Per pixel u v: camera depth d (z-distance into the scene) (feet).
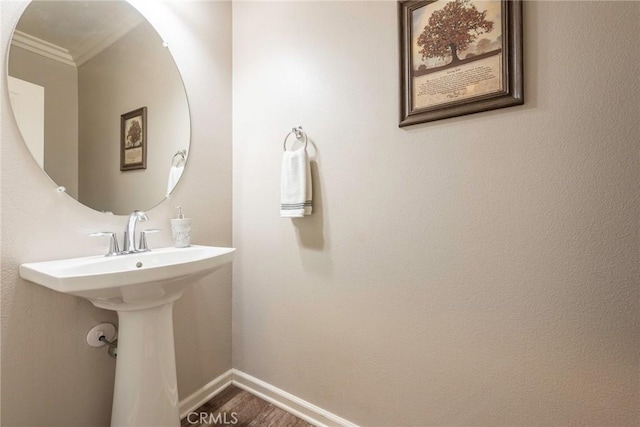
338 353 4.10
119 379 3.13
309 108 4.27
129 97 3.84
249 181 5.00
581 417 2.70
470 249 3.16
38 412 3.03
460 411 3.27
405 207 3.53
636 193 2.45
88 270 2.97
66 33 3.30
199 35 4.69
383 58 3.64
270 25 4.73
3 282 2.78
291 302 4.52
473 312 3.17
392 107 3.59
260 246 4.87
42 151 3.07
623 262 2.51
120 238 3.71
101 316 3.51
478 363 3.16
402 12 3.44
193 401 4.56
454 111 3.14
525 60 2.84
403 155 3.53
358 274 3.90
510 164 2.94
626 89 2.46
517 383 2.97
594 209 2.60
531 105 2.82
